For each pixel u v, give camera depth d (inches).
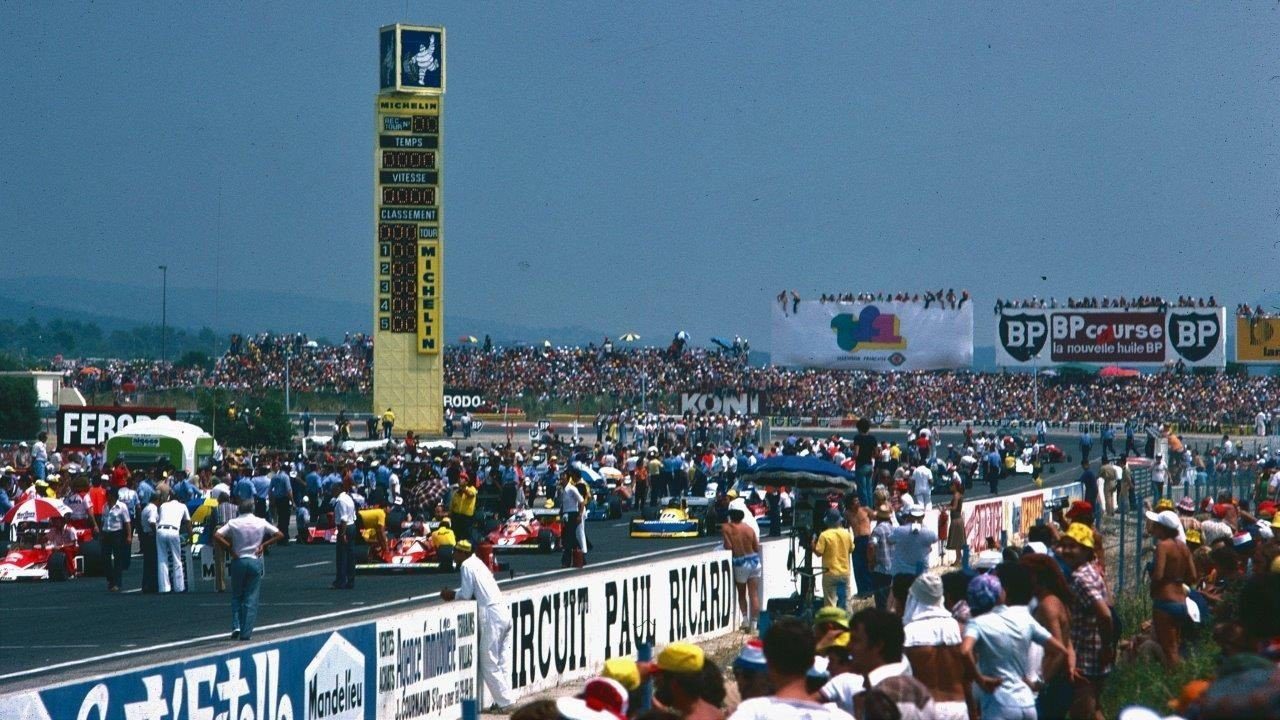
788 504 3843.5
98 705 997.8
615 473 4864.7
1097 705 1148.5
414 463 4156.0
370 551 2910.9
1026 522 3513.8
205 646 1850.4
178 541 2576.3
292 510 3892.7
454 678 1473.9
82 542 2960.1
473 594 1529.3
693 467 4896.7
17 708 928.9
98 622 2126.0
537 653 1614.2
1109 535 3447.3
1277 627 732.7
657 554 3208.7
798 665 754.2
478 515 3590.1
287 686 1196.5
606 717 629.6
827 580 2132.1
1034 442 6766.7
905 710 769.6
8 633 2016.5
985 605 956.0
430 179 6653.5
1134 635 1660.9
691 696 753.0
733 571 2151.8
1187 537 1904.5
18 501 2940.5
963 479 5536.4
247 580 1897.1
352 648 1293.1
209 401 7298.2
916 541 1956.2
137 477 3484.3
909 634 941.8
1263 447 5984.3
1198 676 1302.9
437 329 6643.7
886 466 4731.8
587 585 1731.1
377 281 6648.6
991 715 943.0
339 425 6481.3
